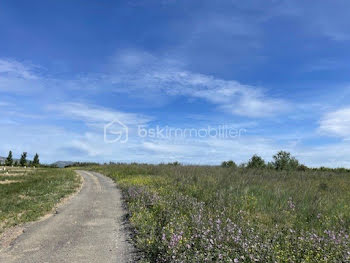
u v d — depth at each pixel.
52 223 9.63
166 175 22.58
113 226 9.10
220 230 6.17
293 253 5.28
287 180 17.48
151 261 5.93
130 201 13.19
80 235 8.08
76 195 16.91
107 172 37.72
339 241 5.70
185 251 5.34
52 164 85.06
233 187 13.03
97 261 6.06
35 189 18.88
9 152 76.00
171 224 7.15
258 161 28.22
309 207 9.52
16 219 10.04
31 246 7.12
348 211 9.58
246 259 5.04
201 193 12.50
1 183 23.72
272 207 9.91
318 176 21.41
